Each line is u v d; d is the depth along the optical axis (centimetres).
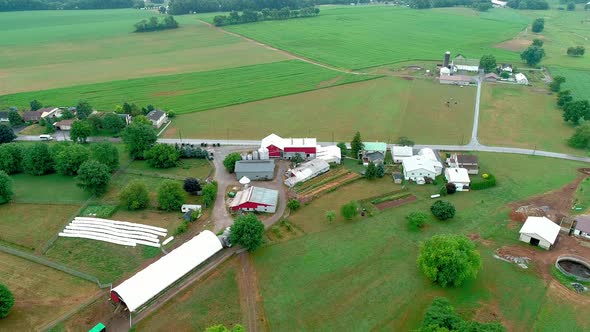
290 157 12612
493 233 9050
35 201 10425
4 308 6788
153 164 12175
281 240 8906
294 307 7156
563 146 13425
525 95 18350
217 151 13288
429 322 6219
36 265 8212
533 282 7625
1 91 19162
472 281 7656
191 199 10575
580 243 8681
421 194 10656
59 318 6938
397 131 14650
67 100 17950
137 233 9150
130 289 7094
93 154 11819
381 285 7606
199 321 6906
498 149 13225
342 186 11075
